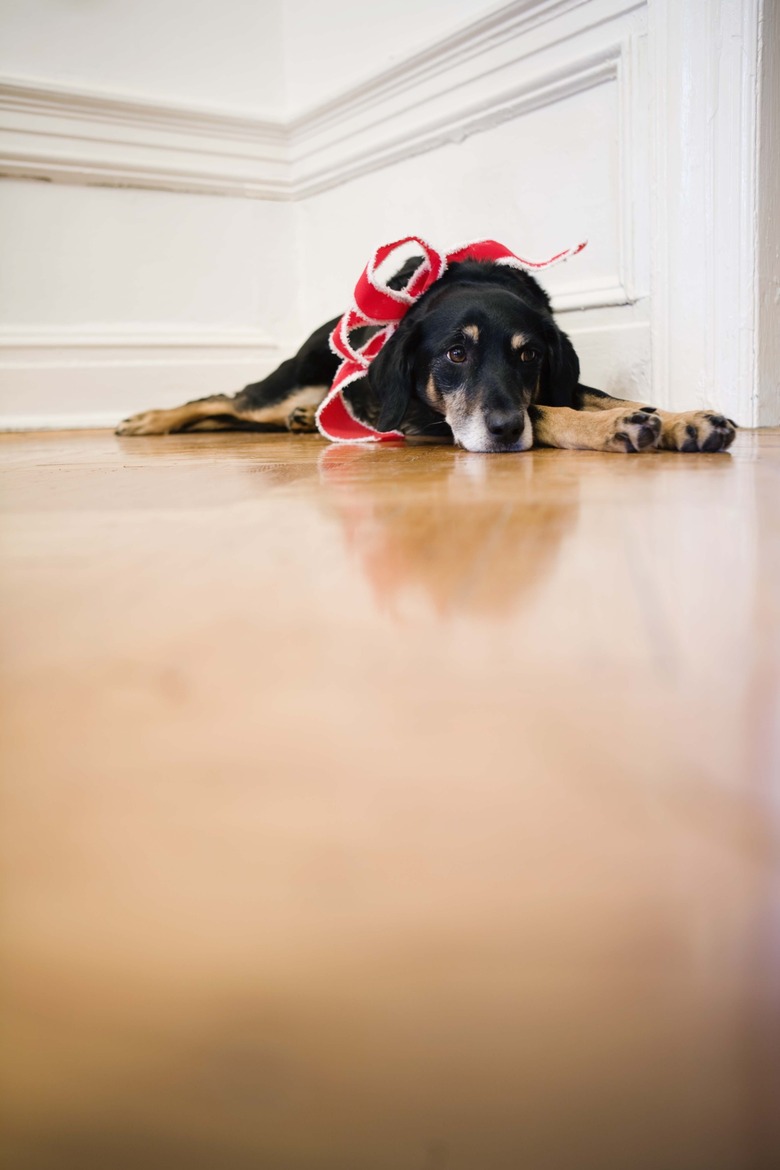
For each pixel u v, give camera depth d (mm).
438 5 2951
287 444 2322
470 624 550
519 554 767
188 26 3523
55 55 3318
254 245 3738
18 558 835
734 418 2258
